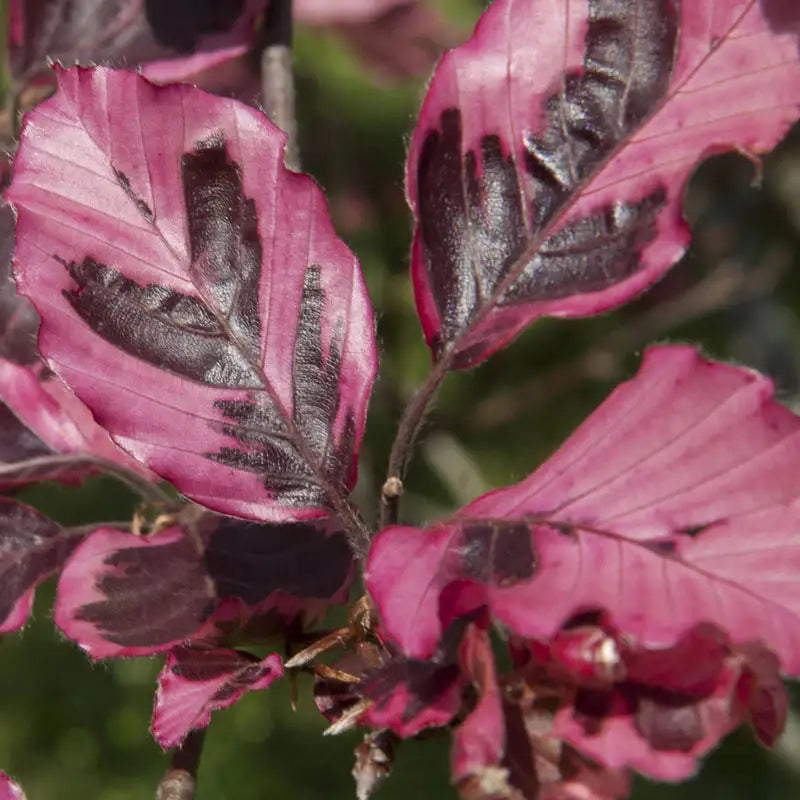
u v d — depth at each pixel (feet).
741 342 4.11
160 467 1.60
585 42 1.61
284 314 1.62
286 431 1.62
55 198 1.61
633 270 1.60
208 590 1.65
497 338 1.61
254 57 1.97
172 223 1.61
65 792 3.89
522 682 1.53
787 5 1.59
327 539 1.68
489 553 1.54
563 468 1.55
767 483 1.54
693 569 1.52
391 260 3.64
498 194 1.62
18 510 1.71
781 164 3.59
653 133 1.61
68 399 1.76
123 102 1.61
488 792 1.50
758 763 3.92
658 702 1.51
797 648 1.50
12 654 4.06
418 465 3.65
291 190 1.62
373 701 1.54
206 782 3.90
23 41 1.87
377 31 2.84
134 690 4.08
